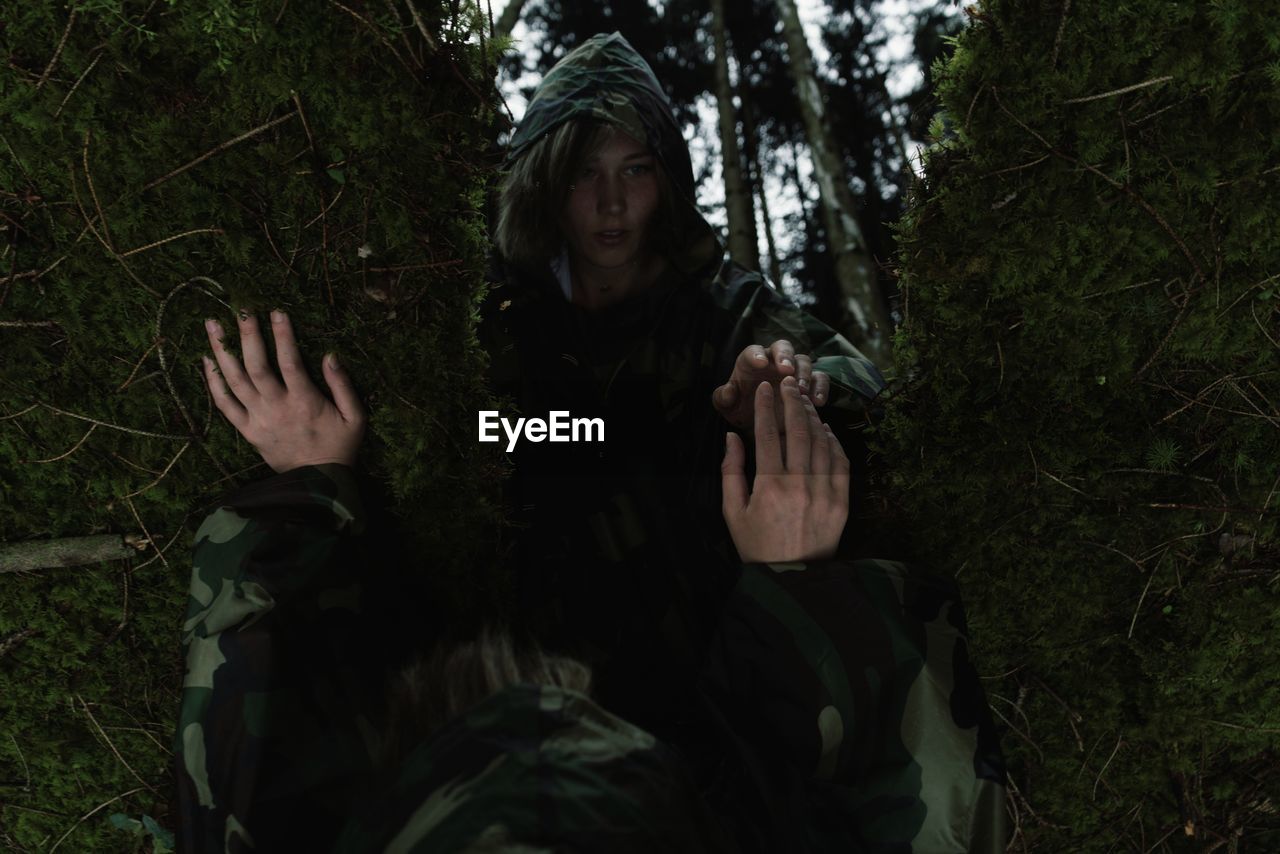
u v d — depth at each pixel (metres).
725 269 1.90
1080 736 1.22
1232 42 0.90
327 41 0.94
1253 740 1.20
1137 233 1.00
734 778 0.93
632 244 1.72
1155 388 1.08
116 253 1.00
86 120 0.95
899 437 1.13
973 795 0.87
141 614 1.17
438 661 0.65
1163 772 1.23
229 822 0.81
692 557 1.52
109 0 0.90
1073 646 1.19
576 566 1.51
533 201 1.71
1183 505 1.11
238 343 1.05
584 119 1.65
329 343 1.05
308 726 0.86
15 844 1.24
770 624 0.93
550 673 0.63
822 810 0.88
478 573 1.20
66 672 1.18
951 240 1.03
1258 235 0.98
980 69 0.96
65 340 1.05
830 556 1.00
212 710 0.86
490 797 0.44
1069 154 0.98
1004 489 1.13
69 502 1.12
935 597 0.98
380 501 1.11
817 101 4.29
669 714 1.37
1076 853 1.25
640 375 1.71
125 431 1.09
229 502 1.00
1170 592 1.16
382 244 1.04
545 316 1.77
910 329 1.11
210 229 0.99
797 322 1.78
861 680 0.90
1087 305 1.05
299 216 1.01
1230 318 1.03
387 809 0.48
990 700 1.22
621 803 0.45
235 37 0.93
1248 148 0.94
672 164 1.74
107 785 1.23
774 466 1.01
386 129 0.99
